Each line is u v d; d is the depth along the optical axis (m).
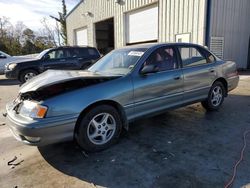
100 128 3.46
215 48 11.38
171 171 2.90
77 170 3.00
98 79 3.46
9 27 45.50
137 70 3.82
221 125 4.39
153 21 13.41
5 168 3.10
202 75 4.78
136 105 3.74
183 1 11.37
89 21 20.00
